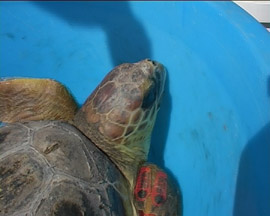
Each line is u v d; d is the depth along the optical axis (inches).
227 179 31.9
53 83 35.1
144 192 34.6
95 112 33.6
